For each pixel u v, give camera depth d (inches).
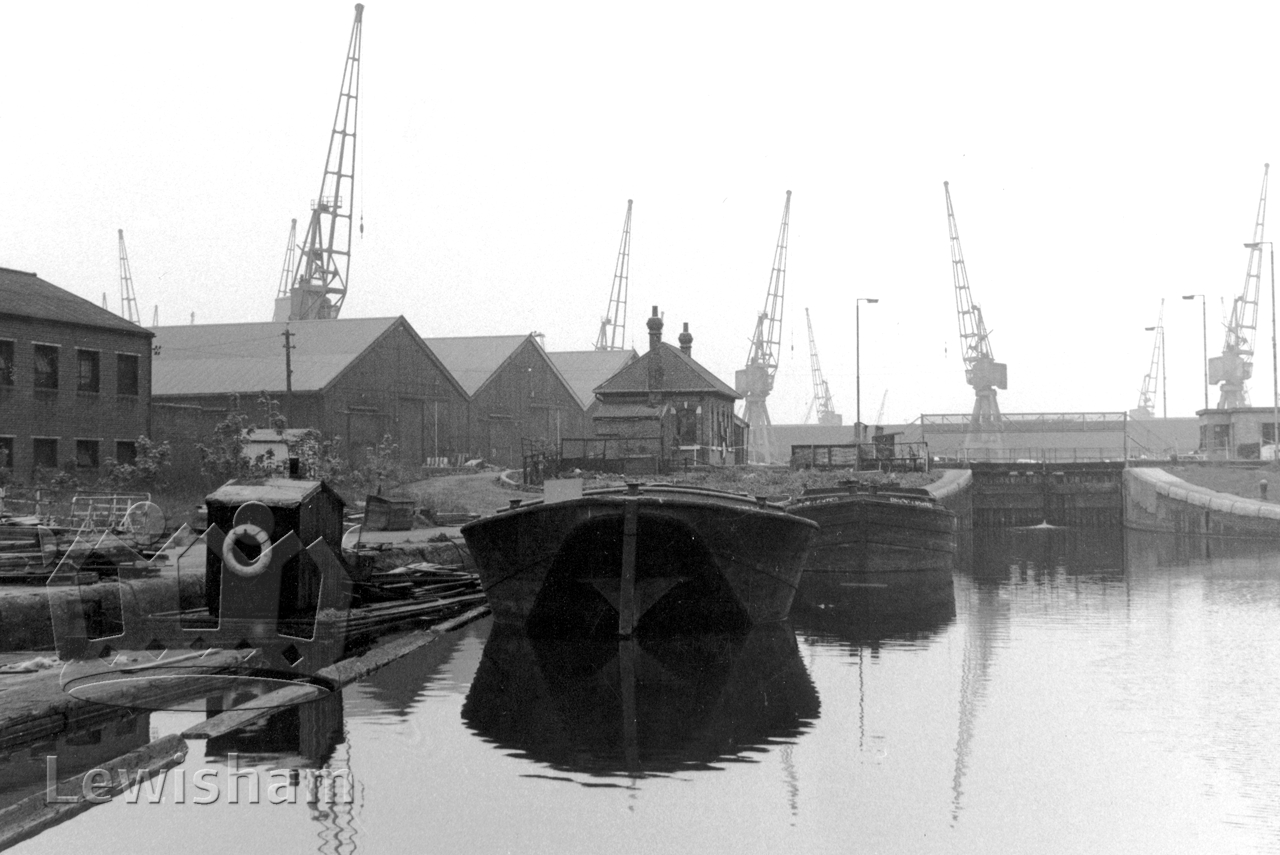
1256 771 601.0
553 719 690.8
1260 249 5078.7
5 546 1003.9
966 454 4456.2
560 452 2300.7
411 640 952.9
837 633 1047.0
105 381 2070.6
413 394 3176.7
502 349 3678.6
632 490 969.5
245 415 2292.1
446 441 3316.9
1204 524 2620.6
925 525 1605.6
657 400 2439.7
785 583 1078.4
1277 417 3206.2
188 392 2893.7
